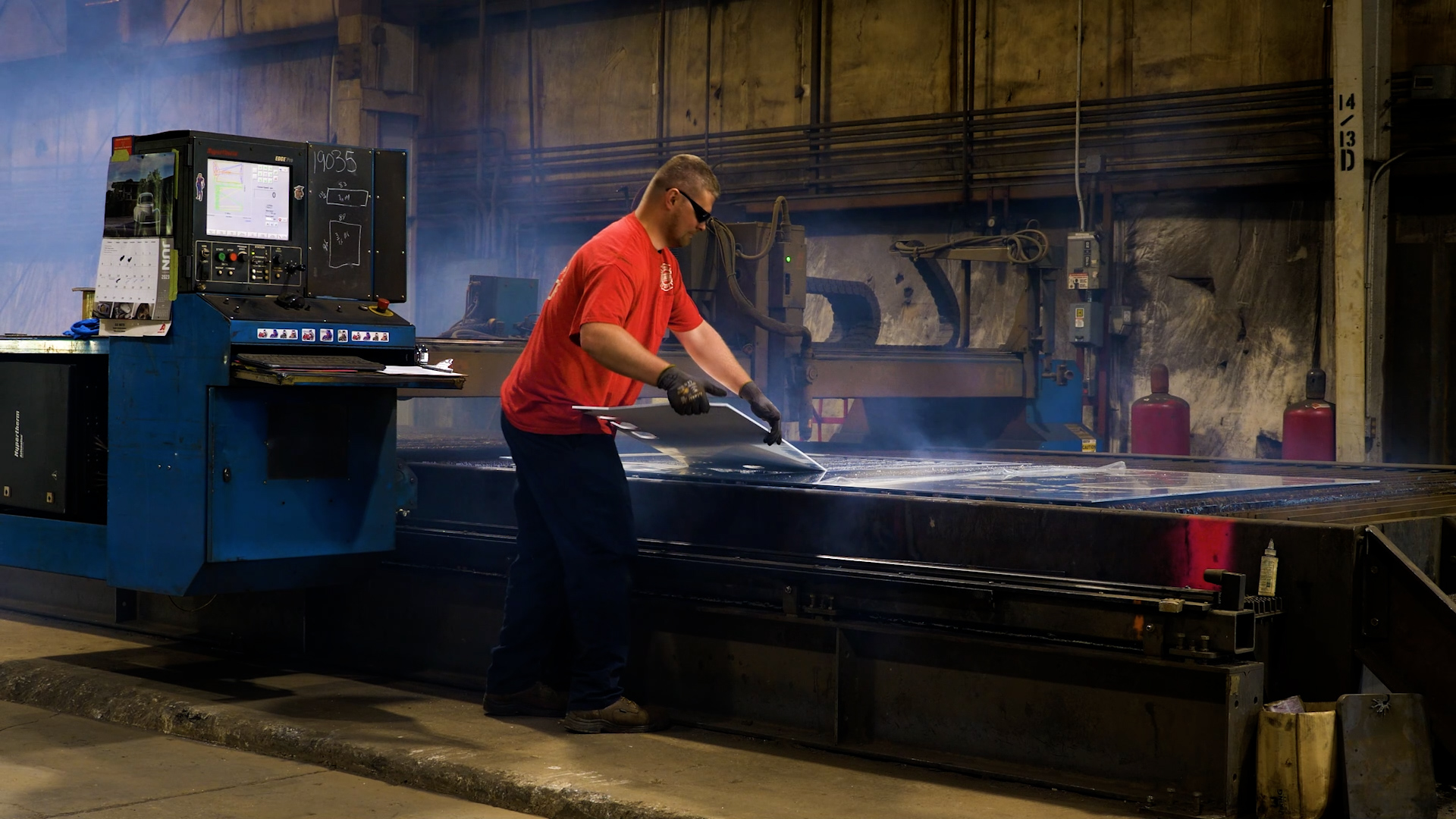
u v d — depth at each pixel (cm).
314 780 311
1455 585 325
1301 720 263
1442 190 796
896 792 286
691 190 331
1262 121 856
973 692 305
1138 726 282
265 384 332
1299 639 279
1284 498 347
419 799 296
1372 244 764
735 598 335
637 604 354
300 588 364
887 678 319
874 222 1017
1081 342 882
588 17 1159
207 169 346
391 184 386
